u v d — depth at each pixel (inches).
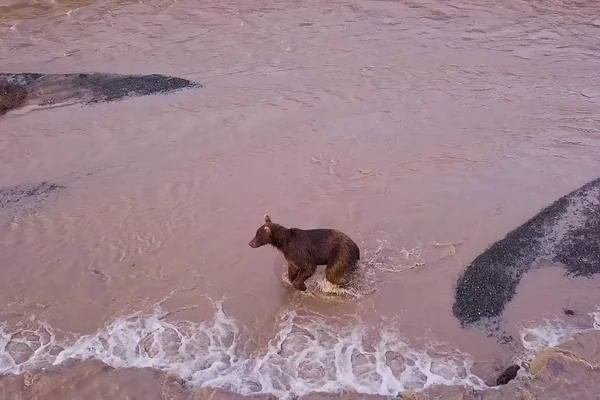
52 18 804.0
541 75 641.6
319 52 698.2
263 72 647.8
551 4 840.3
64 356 313.1
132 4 845.8
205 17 804.0
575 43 723.4
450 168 476.4
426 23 781.3
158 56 691.4
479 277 363.6
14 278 368.2
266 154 494.9
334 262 338.3
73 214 425.7
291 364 309.7
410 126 538.6
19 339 324.5
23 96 596.1
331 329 331.0
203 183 458.0
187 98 590.9
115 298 352.5
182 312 342.0
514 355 313.0
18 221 418.9
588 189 448.1
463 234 402.0
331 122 544.4
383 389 294.7
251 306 346.3
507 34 748.6
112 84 620.7
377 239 396.8
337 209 427.2
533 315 337.7
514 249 386.6
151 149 504.1
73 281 365.4
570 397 276.4
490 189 450.6
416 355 314.7
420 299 349.4
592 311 339.6
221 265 376.8
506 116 557.0
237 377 301.7
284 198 440.8
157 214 424.2
